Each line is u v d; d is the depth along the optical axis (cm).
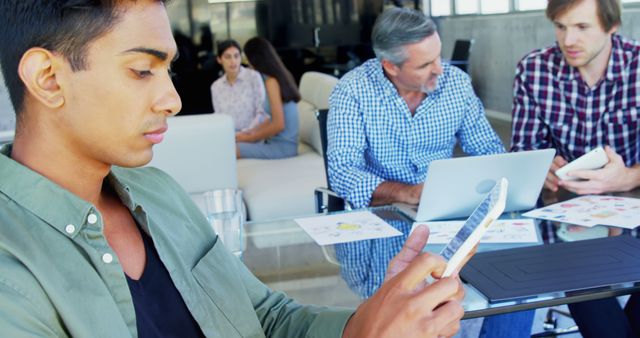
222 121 295
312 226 190
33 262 73
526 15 807
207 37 838
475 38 948
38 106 77
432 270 88
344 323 101
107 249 81
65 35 73
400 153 250
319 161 421
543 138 265
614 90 250
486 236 170
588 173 207
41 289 73
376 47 238
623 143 254
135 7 74
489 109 932
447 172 179
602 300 185
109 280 81
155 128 79
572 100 256
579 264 144
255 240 179
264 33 855
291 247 172
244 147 433
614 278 135
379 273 153
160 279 91
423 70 232
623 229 170
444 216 190
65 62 74
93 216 80
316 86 488
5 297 69
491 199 102
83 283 77
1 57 76
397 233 180
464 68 827
